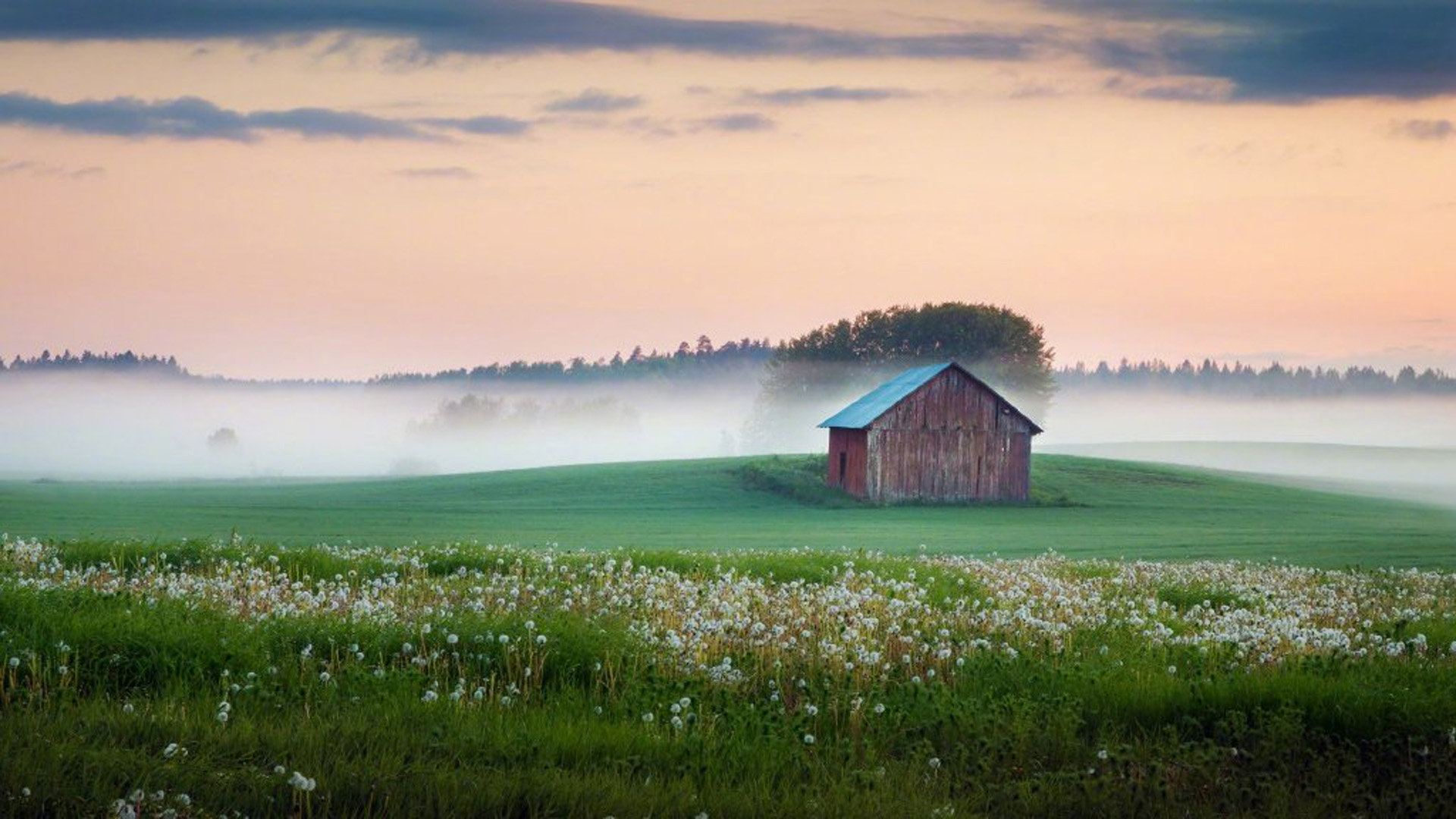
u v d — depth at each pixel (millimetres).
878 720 13602
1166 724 13766
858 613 19438
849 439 92125
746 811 10219
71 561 24516
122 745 10844
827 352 188875
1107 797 11383
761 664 16172
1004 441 92875
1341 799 11578
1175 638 19172
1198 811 11227
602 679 14945
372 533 59281
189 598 18172
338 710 12688
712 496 92875
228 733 11344
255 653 14305
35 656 13125
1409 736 12992
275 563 24359
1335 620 22641
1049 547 56594
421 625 16344
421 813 9609
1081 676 15328
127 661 13750
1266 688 14336
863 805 10680
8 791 9289
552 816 9867
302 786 9219
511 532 61594
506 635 15344
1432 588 31219
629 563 25047
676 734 12352
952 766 12359
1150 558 50625
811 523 72125
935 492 90562
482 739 11688
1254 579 31703
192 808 9367
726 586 22438
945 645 17094
